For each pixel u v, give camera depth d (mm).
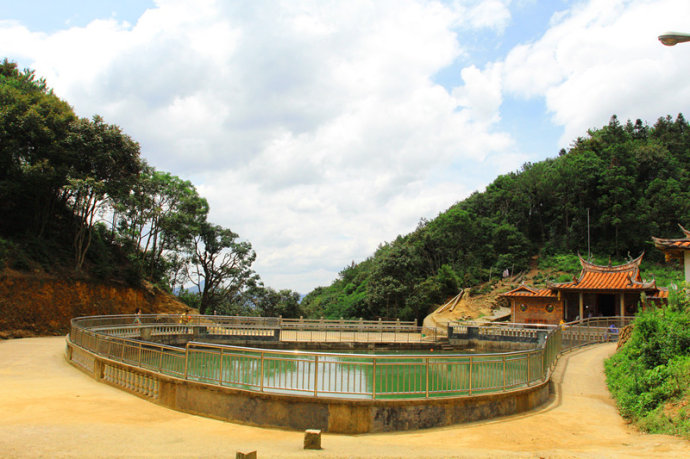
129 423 9656
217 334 31500
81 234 36750
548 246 84688
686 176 92000
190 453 7531
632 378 13797
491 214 96250
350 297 78250
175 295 52312
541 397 13664
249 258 53750
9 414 9641
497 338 33625
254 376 10898
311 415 10258
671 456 7660
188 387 11469
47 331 31422
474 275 74875
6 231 34938
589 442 9406
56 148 33719
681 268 68312
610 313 41469
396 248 61031
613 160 91188
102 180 36188
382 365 10797
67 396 12062
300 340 33781
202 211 50562
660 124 117562
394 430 10359
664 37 9727
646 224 78250
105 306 37219
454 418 11023
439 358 11242
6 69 42562
